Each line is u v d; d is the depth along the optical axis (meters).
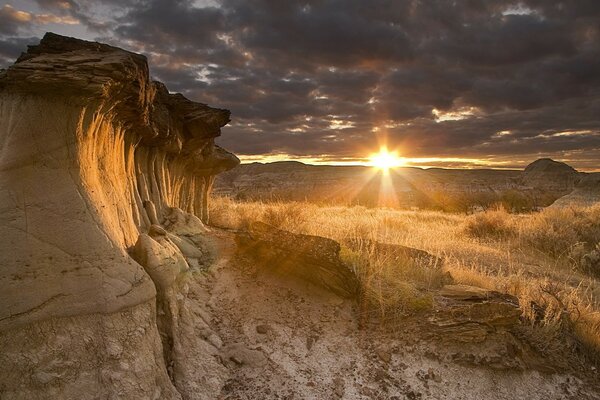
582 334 5.82
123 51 4.78
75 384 3.38
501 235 13.24
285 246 6.45
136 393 3.63
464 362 5.21
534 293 6.83
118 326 3.76
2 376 3.17
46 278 3.54
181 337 4.62
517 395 5.00
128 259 4.18
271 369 4.91
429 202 37.50
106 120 4.66
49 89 3.83
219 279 6.26
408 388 4.92
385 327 5.64
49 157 3.88
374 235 8.97
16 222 3.59
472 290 6.38
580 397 5.04
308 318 5.77
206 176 10.16
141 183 6.55
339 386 4.84
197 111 8.32
